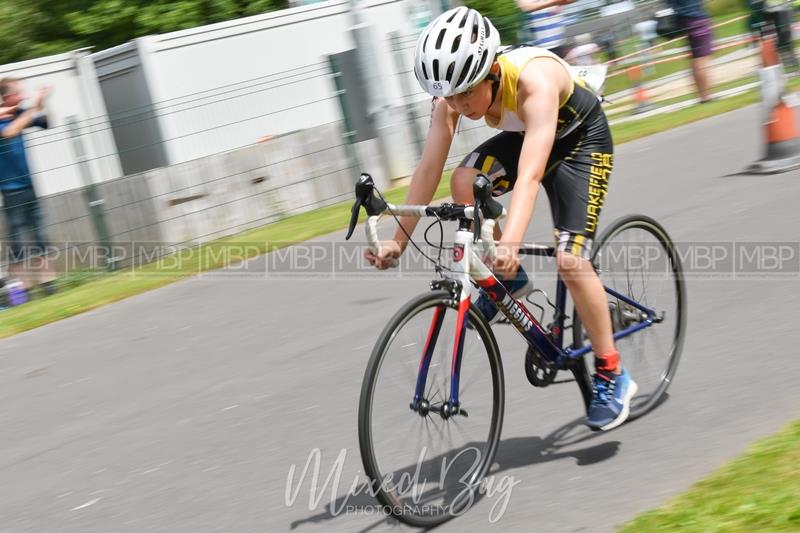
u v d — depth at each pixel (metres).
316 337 7.27
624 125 14.70
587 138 4.43
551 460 4.61
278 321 7.86
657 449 4.52
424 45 4.07
